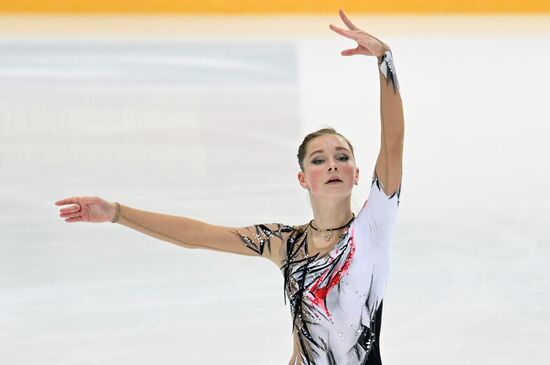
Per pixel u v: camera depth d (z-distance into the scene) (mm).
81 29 28875
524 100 27016
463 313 19250
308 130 24672
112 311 19125
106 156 23625
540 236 21859
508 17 32062
